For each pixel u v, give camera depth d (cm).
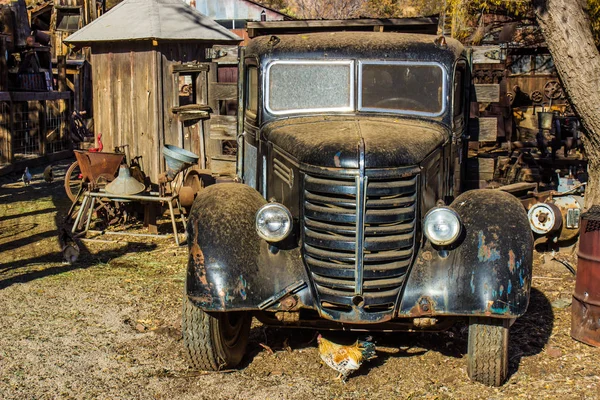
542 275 766
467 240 477
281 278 480
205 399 474
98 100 1059
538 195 830
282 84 577
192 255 480
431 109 567
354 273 459
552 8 713
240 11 2906
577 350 563
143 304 668
